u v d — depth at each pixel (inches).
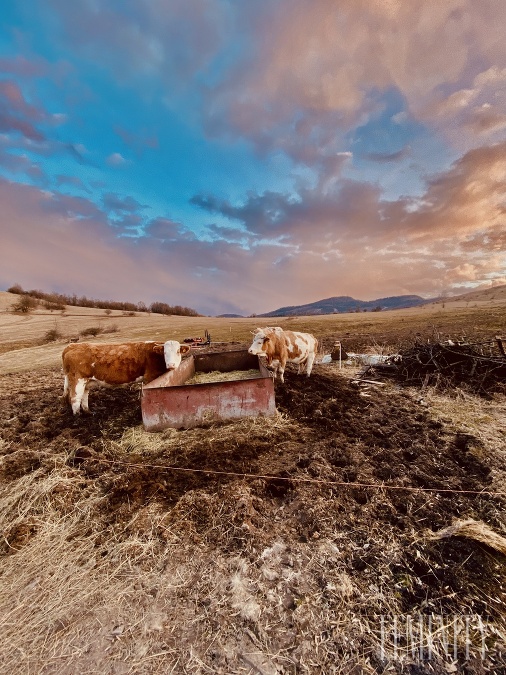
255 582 104.9
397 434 204.8
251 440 201.8
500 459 168.4
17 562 118.7
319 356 476.1
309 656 83.8
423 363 334.3
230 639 88.8
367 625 90.2
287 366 400.2
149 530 129.8
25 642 90.7
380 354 476.1
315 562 111.2
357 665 81.4
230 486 152.8
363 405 261.9
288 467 170.7
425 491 145.0
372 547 115.7
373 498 141.4
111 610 98.9
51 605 101.3
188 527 130.1
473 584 99.2
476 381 291.3
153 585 106.5
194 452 190.1
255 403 229.0
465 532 117.5
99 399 310.5
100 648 88.4
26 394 365.4
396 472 161.0
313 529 126.6
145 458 188.1
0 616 98.5
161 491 154.3
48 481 163.9
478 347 359.6
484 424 213.2
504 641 83.6
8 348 986.7
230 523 130.3
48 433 231.3
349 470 164.4
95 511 144.7
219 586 104.6
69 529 134.4
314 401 268.1
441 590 97.9
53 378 459.2
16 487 162.4
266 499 146.8
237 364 352.2
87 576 111.3
